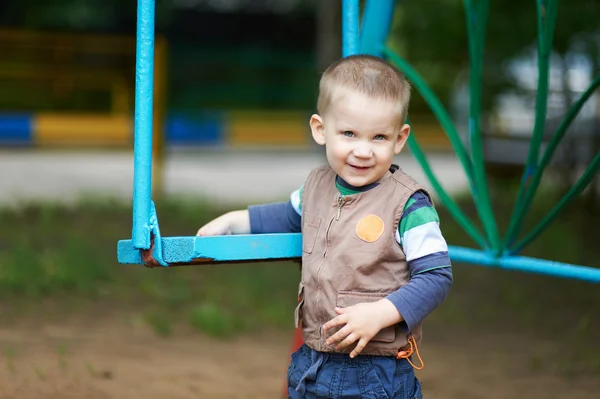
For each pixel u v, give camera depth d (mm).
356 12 3453
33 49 19266
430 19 10094
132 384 4285
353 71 2545
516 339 5602
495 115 12086
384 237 2502
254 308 6172
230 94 25297
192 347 5141
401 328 2480
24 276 6352
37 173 14141
